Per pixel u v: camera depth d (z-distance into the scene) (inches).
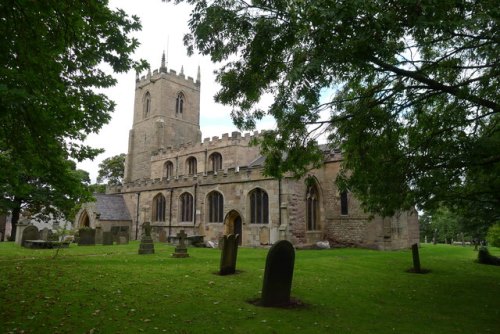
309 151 431.5
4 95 195.5
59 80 317.1
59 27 284.2
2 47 250.5
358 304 396.5
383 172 414.9
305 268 612.7
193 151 1732.3
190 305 354.9
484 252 799.7
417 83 368.8
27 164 326.3
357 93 421.4
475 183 514.9
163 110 2022.6
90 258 679.7
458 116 406.9
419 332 307.1
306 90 285.9
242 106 375.9
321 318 332.5
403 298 440.5
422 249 1115.9
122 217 1568.7
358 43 261.0
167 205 1433.3
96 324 287.1
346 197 1119.6
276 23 288.8
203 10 315.6
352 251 956.6
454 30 301.1
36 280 442.0
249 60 324.8
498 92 378.0
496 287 522.0
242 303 371.9
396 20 263.6
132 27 370.6
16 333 259.3
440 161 396.5
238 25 300.0
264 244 1069.8
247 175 1141.7
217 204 1248.2
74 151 401.4
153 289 418.0
